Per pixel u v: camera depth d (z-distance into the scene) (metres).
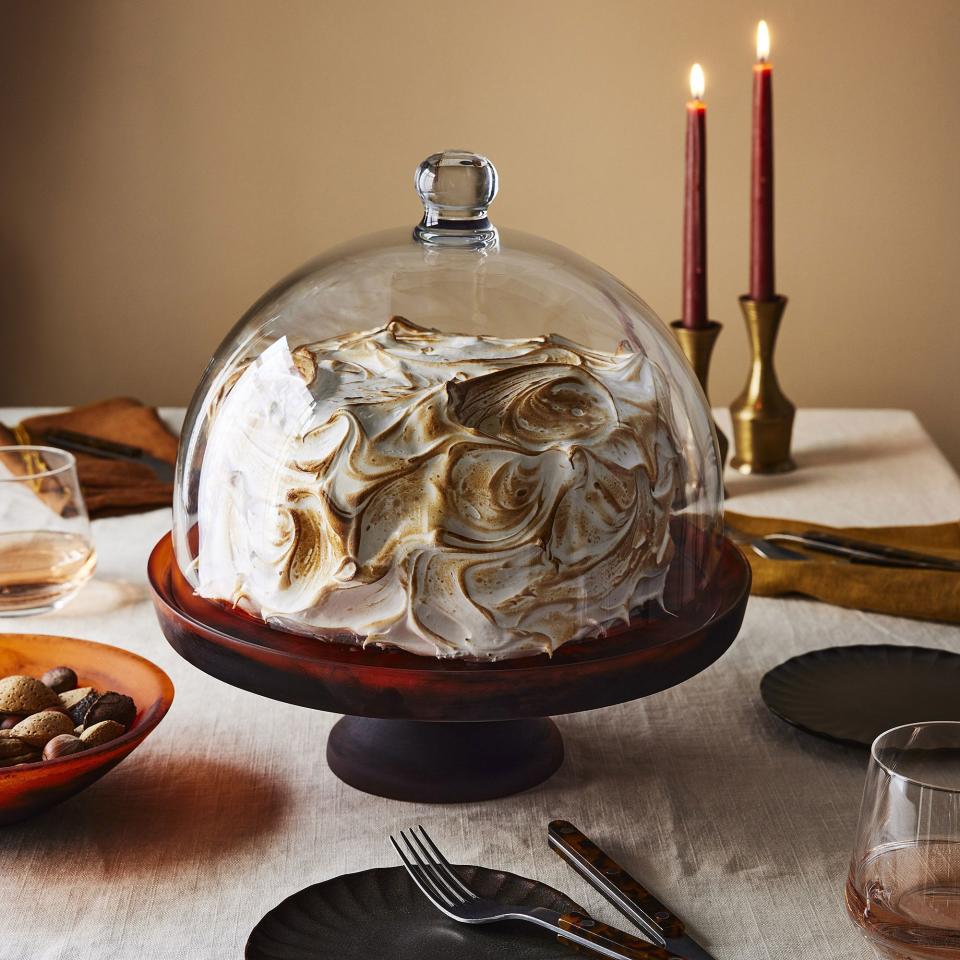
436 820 1.10
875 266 2.35
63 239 2.33
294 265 2.36
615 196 2.31
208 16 2.22
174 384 2.42
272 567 1.08
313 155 2.29
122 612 1.34
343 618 1.06
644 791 1.13
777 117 2.28
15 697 1.12
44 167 2.29
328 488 1.06
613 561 1.08
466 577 1.05
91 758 1.05
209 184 2.31
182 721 1.19
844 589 1.35
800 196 2.32
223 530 1.10
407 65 2.25
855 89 2.25
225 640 1.05
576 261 1.20
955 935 0.94
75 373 2.41
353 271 1.16
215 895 1.04
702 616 1.11
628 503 1.08
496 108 2.27
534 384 1.10
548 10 2.22
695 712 1.21
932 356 2.39
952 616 1.33
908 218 2.32
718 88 2.26
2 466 1.36
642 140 2.28
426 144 2.29
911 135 2.28
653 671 1.05
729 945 1.01
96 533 1.48
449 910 1.00
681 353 1.21
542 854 1.07
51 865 1.06
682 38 2.23
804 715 1.19
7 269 2.34
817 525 1.47
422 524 1.05
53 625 1.32
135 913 1.03
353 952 0.98
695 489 1.16
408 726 1.13
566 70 2.25
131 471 1.59
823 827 1.10
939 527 1.47
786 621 1.34
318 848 1.08
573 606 1.07
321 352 1.11
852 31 2.22
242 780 1.13
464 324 1.14
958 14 2.21
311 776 1.14
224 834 1.09
